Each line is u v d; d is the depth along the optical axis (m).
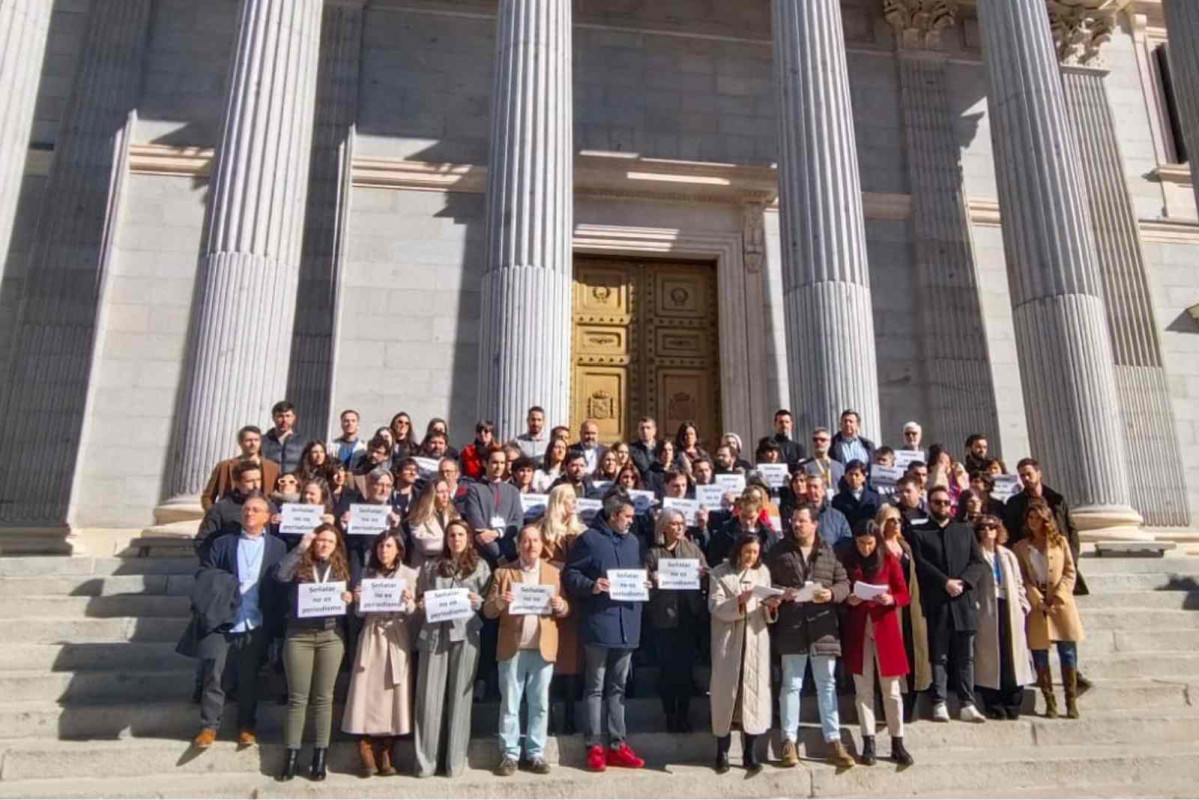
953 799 6.69
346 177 16.06
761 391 16.38
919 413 16.83
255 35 11.49
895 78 18.66
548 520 7.58
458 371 15.81
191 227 15.62
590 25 17.72
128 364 14.86
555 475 9.35
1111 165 18.53
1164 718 8.05
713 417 16.73
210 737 6.59
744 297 16.83
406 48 17.12
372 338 15.65
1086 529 12.23
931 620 7.88
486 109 17.09
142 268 15.28
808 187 12.46
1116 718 8.00
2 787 6.05
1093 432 12.50
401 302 15.90
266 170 11.05
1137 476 16.92
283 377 10.92
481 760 6.89
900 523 8.32
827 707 7.06
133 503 14.32
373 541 7.47
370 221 16.12
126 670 7.81
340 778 6.46
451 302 16.06
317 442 8.58
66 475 14.14
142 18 16.38
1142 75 19.72
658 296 17.09
